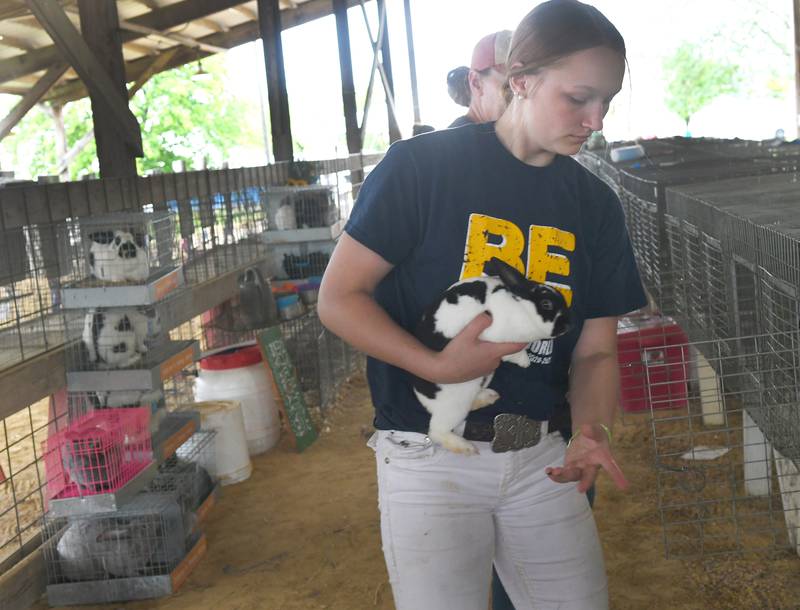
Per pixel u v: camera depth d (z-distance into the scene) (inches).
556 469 66.8
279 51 386.0
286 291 285.0
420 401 68.7
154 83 1086.4
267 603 152.5
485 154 67.4
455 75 145.2
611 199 73.5
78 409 172.4
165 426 181.3
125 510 158.2
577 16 60.1
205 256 257.3
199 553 172.4
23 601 153.9
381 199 66.4
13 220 145.6
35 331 173.3
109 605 156.3
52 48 478.6
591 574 73.1
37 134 1039.6
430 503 68.6
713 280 167.6
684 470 175.0
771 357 134.1
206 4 474.0
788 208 151.7
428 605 68.8
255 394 237.1
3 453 247.9
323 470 221.3
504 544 74.0
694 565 148.1
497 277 66.7
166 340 190.5
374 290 70.9
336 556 169.5
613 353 74.7
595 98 61.1
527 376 69.2
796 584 137.2
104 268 162.9
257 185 300.4
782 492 148.3
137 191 194.1
